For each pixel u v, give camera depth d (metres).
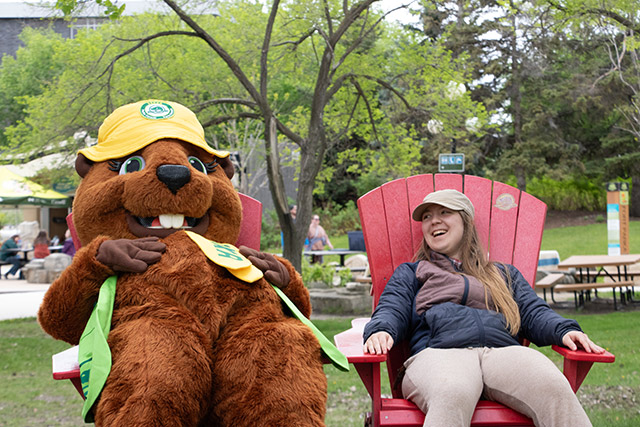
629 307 10.37
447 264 3.19
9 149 9.12
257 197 29.56
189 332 2.45
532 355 2.64
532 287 3.50
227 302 2.64
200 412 2.42
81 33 9.20
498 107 26.02
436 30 16.42
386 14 8.84
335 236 28.58
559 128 26.55
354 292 10.39
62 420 4.46
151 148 2.89
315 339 2.63
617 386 5.09
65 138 8.81
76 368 2.50
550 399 2.45
